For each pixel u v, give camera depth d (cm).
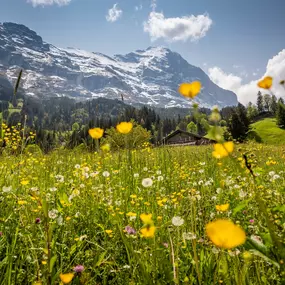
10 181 417
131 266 216
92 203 368
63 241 269
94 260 241
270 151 859
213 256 221
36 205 326
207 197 382
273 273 192
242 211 326
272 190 355
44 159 609
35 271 212
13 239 244
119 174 521
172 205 353
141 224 304
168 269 193
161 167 568
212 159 607
